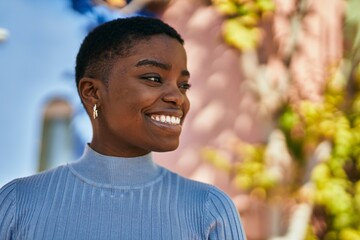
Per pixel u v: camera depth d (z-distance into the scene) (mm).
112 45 1719
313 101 4488
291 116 4457
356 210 4402
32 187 1749
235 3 4367
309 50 4555
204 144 4438
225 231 1713
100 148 1780
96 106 1764
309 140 4426
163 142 1687
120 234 1664
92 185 1744
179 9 4363
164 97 1678
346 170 4457
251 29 4387
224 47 4453
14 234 1699
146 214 1696
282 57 4523
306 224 4406
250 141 4500
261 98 4484
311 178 4422
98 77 1746
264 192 4410
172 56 1697
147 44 1692
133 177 1756
